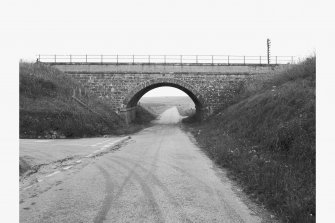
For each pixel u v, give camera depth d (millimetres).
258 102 14680
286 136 8789
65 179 7457
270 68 27078
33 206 5441
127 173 8195
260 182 6449
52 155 10945
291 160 7586
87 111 21953
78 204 5562
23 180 7344
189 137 18625
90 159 10367
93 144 14750
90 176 7801
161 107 86438
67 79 26141
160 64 26969
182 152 12180
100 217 4914
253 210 5262
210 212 5168
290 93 11906
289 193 5422
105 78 26953
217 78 27125
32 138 17609
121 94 26922
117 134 20938
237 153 9875
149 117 41562
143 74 26922
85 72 26969
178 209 5312
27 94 20594
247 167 7949
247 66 27141
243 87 25859
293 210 4742
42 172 8234
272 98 13172
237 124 14828
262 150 9492
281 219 4770
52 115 19141
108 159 10398
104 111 24641
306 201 5016
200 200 5828
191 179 7523
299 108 10117
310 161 6898
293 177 6277
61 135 18391
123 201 5750
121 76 26938
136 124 30109
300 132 8344
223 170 8602
